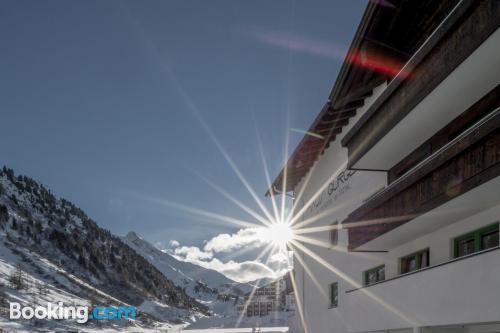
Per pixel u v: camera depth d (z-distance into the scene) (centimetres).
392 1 1151
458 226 1020
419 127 1099
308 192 2162
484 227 939
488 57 794
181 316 18350
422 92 940
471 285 784
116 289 19325
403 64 1320
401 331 1145
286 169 2147
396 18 1195
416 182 962
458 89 914
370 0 1152
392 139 1170
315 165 2073
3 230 17888
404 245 1259
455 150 802
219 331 5844
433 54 900
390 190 1055
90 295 13950
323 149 1939
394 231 1115
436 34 867
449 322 841
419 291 944
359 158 1294
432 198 900
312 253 2080
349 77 1380
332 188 1848
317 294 1997
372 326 1152
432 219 1003
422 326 940
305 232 2184
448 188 840
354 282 1598
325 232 1914
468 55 786
